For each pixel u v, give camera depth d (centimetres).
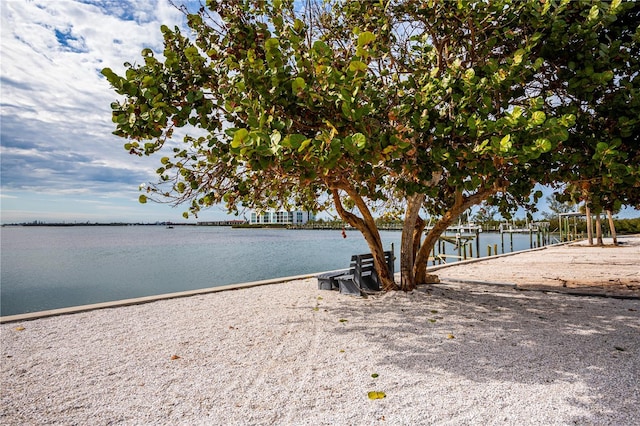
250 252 3312
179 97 477
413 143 488
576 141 527
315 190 858
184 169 582
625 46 519
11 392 366
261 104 432
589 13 477
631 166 444
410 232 815
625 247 2156
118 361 444
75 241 6159
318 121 471
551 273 1124
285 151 359
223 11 521
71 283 1681
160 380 389
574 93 525
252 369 412
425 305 693
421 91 511
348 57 652
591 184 527
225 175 589
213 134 601
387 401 332
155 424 304
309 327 567
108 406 336
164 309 709
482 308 667
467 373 388
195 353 466
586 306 678
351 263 830
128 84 423
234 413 319
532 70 495
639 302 709
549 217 4522
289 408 325
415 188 538
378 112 496
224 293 860
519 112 387
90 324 609
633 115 475
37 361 447
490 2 550
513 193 609
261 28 516
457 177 484
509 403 323
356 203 802
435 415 306
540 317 602
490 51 609
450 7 592
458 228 2869
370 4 669
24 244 5212
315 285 930
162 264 2384
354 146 341
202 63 495
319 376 389
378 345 480
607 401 321
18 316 646
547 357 426
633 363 403
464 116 472
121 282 1695
